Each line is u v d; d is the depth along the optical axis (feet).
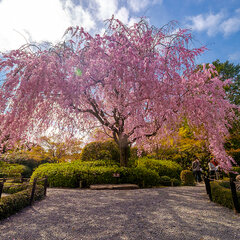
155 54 20.75
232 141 40.06
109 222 10.93
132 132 25.88
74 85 18.15
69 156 45.14
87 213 12.82
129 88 20.01
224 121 22.57
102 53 19.47
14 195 14.07
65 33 19.10
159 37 21.83
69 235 9.05
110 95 21.08
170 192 21.45
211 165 34.50
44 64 16.35
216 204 15.71
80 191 21.94
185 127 38.63
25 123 17.13
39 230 9.72
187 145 37.37
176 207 14.47
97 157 36.70
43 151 46.73
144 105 22.35
